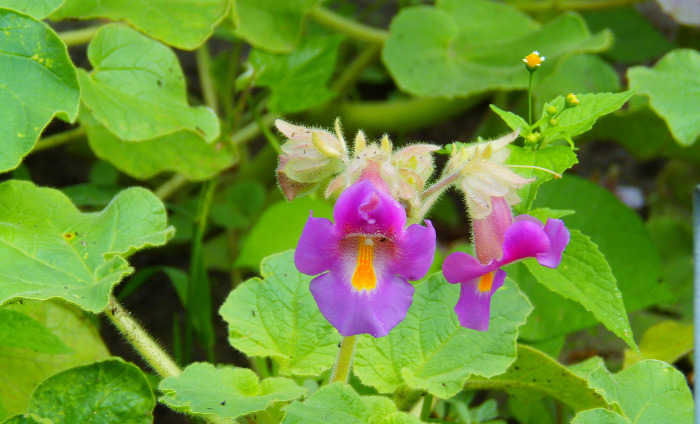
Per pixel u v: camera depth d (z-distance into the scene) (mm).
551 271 668
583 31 935
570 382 690
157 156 829
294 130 628
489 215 618
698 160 940
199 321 801
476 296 611
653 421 648
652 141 928
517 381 708
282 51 845
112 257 672
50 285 649
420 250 586
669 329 768
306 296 685
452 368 670
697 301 584
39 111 663
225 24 803
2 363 713
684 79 816
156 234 679
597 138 964
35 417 643
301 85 850
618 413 651
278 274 689
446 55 954
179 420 814
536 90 915
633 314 879
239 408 613
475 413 736
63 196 706
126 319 679
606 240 816
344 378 651
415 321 686
